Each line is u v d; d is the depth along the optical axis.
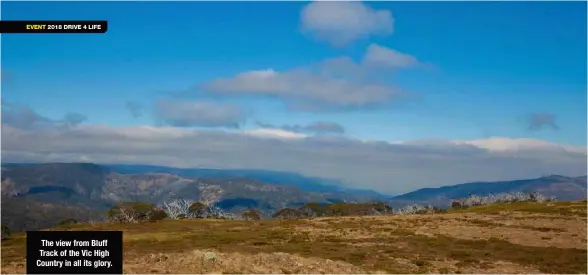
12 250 60.62
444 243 56.50
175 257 33.03
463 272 37.69
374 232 71.94
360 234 70.25
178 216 182.25
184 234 84.00
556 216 80.38
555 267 39.69
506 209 106.88
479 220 81.12
